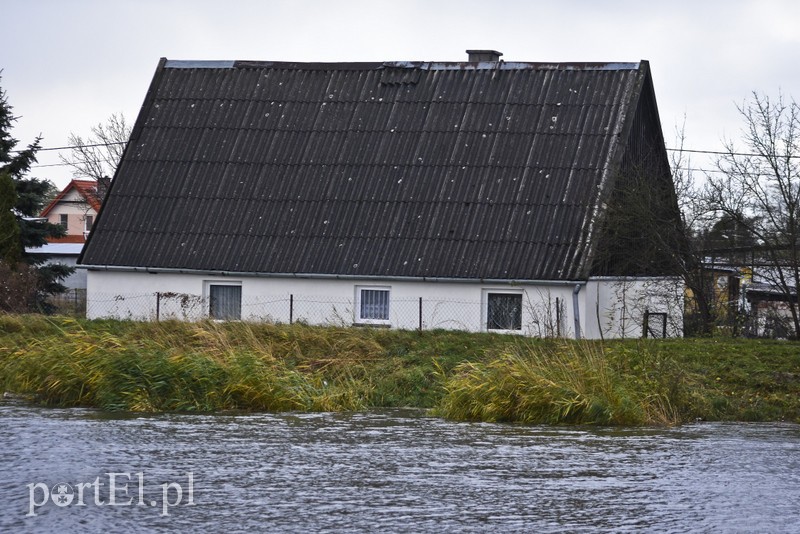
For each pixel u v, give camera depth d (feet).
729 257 366.63
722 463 176.96
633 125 404.36
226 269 388.16
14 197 461.78
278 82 441.27
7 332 329.11
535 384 231.09
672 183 378.94
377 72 435.94
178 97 443.32
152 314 371.35
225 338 291.38
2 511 139.64
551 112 406.21
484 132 406.62
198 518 136.26
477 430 213.05
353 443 193.77
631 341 301.22
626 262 370.32
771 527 134.21
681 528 133.49
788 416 239.71
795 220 351.67
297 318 380.58
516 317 364.58
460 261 369.91
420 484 157.38
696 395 243.81
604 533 130.62
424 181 396.98
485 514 139.33
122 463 171.42
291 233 393.29
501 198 384.88
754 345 300.81
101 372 247.29
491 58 451.12
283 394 245.24
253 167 416.46
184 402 239.09
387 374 279.90
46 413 230.68
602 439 202.18
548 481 160.56
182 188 415.64
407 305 372.58
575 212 373.40
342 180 404.77
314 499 147.02
